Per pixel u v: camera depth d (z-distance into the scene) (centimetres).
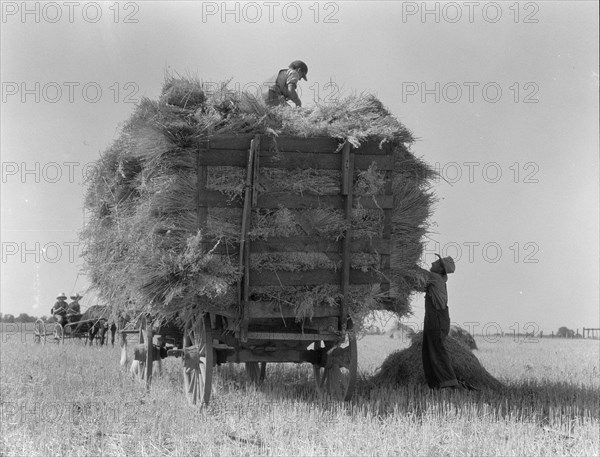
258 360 953
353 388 915
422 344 1059
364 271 902
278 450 649
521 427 748
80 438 710
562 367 1530
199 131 838
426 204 934
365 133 874
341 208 887
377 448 660
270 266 873
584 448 679
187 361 928
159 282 847
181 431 729
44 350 1819
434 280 1033
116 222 1003
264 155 862
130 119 927
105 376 1186
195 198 848
